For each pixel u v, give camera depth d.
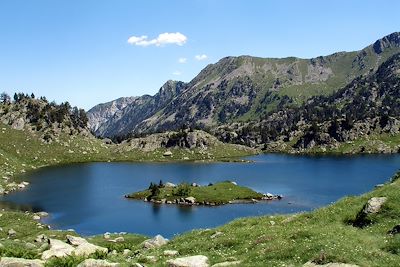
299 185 165.88
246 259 27.98
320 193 146.62
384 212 33.62
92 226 102.69
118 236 67.19
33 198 142.12
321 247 26.52
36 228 84.94
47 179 188.75
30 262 31.05
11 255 38.16
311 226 35.34
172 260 28.45
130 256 37.72
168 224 104.12
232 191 143.75
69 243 50.94
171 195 141.12
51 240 45.09
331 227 33.47
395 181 42.91
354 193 144.38
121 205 131.12
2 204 130.00
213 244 34.56
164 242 43.84
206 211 120.25
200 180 188.38
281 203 130.62
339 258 23.92
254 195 140.12
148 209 124.38
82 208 125.94
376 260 24.22
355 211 36.66
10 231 75.94
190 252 34.19
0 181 168.12
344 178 182.00
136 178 195.25
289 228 36.25
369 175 189.12
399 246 26.34
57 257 35.66
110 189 163.25
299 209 120.88
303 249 26.92
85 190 159.88
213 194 140.50
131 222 106.75
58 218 111.94
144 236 67.81
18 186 163.12
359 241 28.55
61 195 148.38
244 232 36.50
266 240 32.41
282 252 27.41
